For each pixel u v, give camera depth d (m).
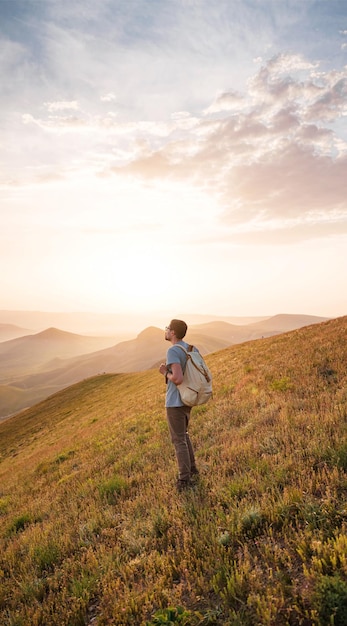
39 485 12.21
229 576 3.30
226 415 9.74
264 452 6.09
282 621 2.63
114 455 10.80
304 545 3.30
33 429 43.72
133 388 40.12
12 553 5.79
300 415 7.25
